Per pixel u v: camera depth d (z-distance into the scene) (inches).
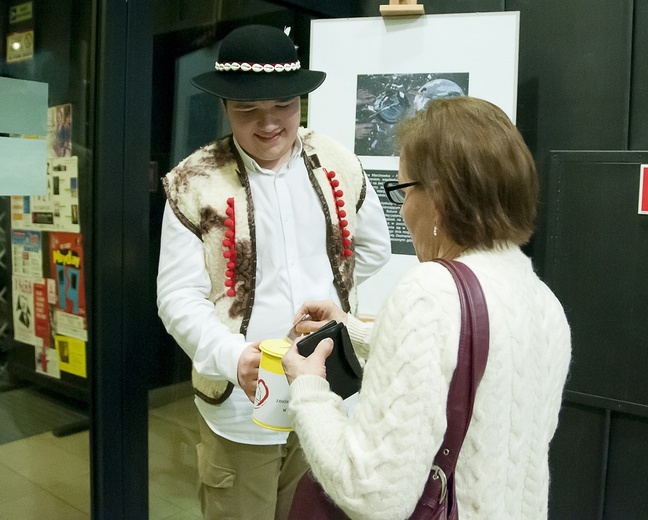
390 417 30.8
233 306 56.6
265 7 88.1
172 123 79.5
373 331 34.4
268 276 57.0
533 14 82.8
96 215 68.9
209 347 52.2
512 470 34.8
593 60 79.1
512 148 34.5
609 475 82.0
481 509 33.5
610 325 78.2
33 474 75.5
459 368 31.9
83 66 68.1
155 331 82.1
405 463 30.5
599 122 79.5
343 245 60.4
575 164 78.4
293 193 58.1
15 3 63.4
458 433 32.5
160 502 85.9
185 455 87.9
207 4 82.0
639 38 75.9
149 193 72.5
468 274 33.4
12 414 74.3
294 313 57.2
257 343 50.9
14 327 70.4
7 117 64.3
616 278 77.4
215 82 53.2
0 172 64.7
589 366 79.7
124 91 68.5
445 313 31.9
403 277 34.2
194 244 55.9
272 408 42.4
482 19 77.5
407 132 37.3
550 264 81.0
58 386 73.0
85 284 71.2
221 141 59.1
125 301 71.3
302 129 63.4
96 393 70.8
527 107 84.5
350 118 82.9
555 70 82.0
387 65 81.2
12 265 68.4
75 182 69.5
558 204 79.8
